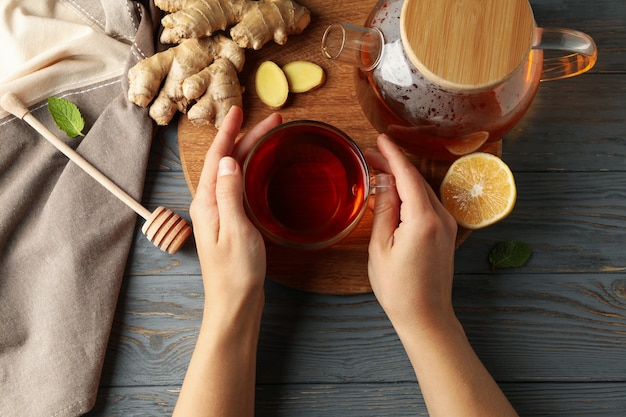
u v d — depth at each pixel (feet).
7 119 1.96
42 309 1.91
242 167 1.77
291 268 1.87
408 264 1.65
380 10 1.61
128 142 1.93
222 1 1.84
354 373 1.96
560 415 1.98
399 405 1.96
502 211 1.84
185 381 1.69
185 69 1.86
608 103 2.02
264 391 1.95
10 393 1.89
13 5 2.01
